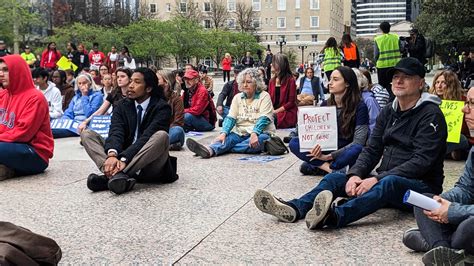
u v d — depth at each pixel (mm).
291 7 92375
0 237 2797
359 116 5773
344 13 117750
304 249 3803
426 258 3123
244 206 4961
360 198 4125
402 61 4363
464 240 3195
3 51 21781
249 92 7859
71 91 11906
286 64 10359
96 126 8883
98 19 65000
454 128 6883
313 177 6234
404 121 4406
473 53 20172
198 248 3863
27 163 6320
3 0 46719
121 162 5512
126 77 8469
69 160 7637
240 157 7695
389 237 4027
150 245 3936
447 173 6406
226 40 60781
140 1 89750
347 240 3973
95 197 5359
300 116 5762
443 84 7117
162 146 5535
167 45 50969
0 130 6344
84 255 3748
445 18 29656
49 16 61438
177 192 5527
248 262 3584
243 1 92562
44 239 2928
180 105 8664
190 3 84688
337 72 5766
